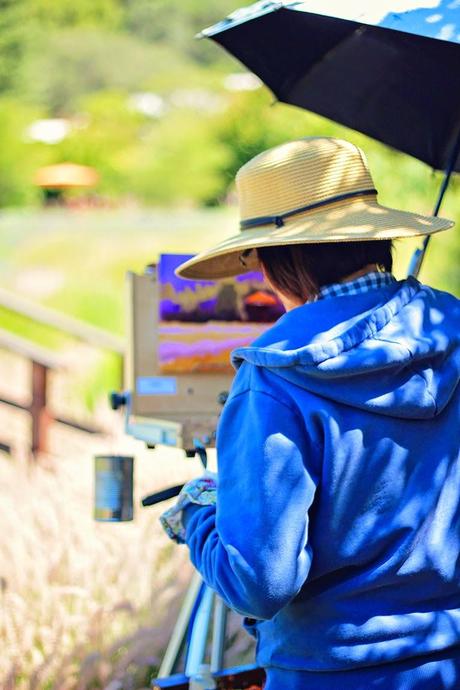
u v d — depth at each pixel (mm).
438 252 10891
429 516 2156
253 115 18984
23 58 27031
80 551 4746
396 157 11203
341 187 2299
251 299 3506
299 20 3182
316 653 2143
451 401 2223
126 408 3527
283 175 2301
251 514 2035
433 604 2174
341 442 2080
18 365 11109
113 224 17453
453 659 2160
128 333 3518
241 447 2098
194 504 2391
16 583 4602
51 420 8172
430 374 2158
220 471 2129
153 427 3422
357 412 2107
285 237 2221
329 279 2256
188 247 16734
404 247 10617
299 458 2053
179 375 3500
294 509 2027
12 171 20047
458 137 3354
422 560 2141
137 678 4199
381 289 2238
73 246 16375
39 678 4125
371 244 2275
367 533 2113
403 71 3336
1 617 4426
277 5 2516
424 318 2201
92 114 22000
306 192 2291
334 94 3500
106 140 20703
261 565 2006
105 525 4965
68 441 8273
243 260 2482
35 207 19953
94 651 4184
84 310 14680
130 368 3510
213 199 19672
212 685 3023
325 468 2080
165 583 4621
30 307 8555
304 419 2078
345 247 2252
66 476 5746
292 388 2096
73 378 10352
